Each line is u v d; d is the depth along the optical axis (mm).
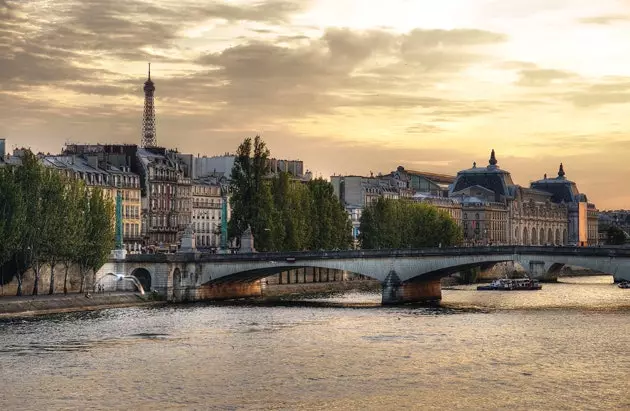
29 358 165875
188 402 136750
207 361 164250
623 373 154875
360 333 195250
